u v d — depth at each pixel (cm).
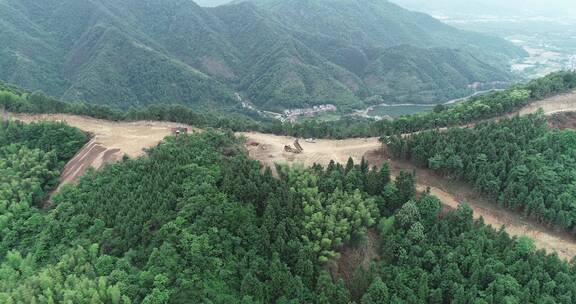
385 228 6500
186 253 5781
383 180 7200
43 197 8019
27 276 6050
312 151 9325
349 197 6856
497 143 8038
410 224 6588
